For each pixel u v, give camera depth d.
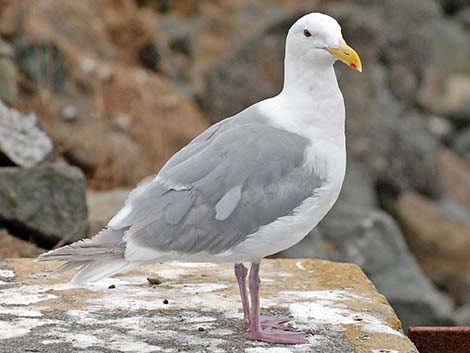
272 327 8.01
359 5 23.42
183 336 7.80
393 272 16.25
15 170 12.05
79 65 17.59
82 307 8.38
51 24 18.66
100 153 16.23
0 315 8.16
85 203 12.29
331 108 7.80
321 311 8.41
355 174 20.23
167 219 7.48
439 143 25.23
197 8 24.33
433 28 27.73
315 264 9.75
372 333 7.95
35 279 9.10
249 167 7.55
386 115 22.05
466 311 18.44
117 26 20.64
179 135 17.97
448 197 22.78
